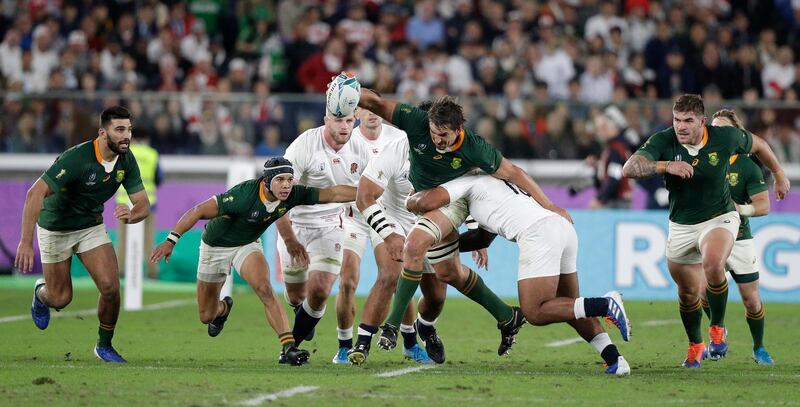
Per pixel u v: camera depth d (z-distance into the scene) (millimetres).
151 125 66750
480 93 73938
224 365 33000
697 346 33969
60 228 32875
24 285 63156
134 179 33188
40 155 66375
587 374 31250
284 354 32531
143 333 42750
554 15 80938
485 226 30984
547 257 29797
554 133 65000
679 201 33219
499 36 79688
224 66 79125
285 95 70875
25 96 66375
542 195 30828
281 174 31344
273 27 81188
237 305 55438
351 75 31188
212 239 32594
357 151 35719
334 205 35656
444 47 78500
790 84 79062
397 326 31391
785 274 58781
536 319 29812
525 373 31500
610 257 59531
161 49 77562
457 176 30969
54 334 41719
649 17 81625
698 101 31828
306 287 37125
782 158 63781
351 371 31391
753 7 84688
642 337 43375
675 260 33719
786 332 45875
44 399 25500
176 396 26000
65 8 78938
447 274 32125
